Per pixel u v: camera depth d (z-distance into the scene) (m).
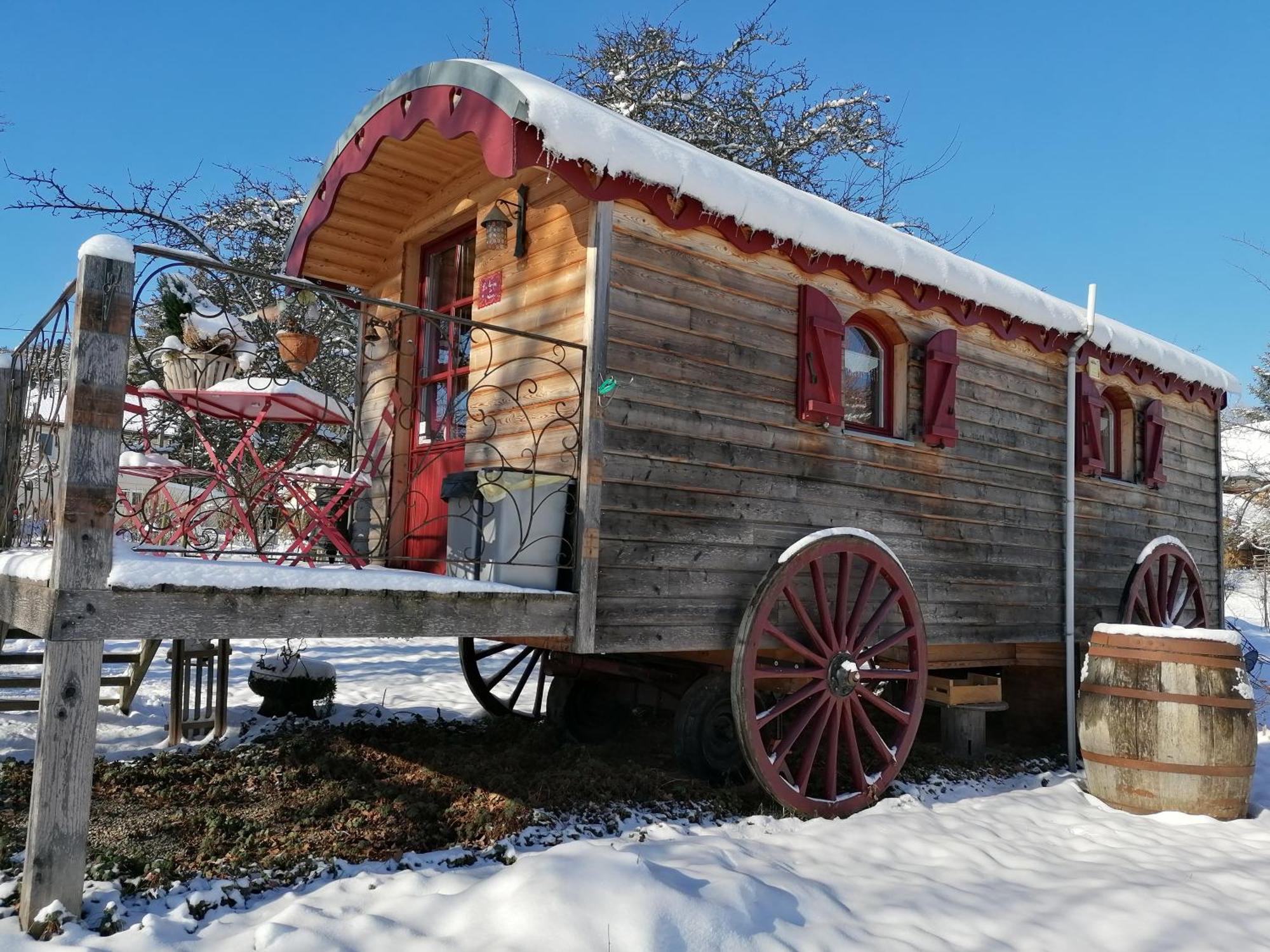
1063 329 7.44
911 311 6.56
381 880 3.67
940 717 7.56
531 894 3.29
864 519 6.04
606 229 4.77
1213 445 9.98
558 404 4.91
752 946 3.25
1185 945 3.47
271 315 5.56
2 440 5.11
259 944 3.06
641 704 6.53
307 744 6.00
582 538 4.52
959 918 3.64
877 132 17.77
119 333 3.38
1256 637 16.61
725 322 5.33
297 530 4.81
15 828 4.32
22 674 8.61
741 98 17.53
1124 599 8.13
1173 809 5.55
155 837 4.30
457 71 4.77
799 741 6.52
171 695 6.54
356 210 6.41
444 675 10.44
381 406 6.63
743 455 5.36
